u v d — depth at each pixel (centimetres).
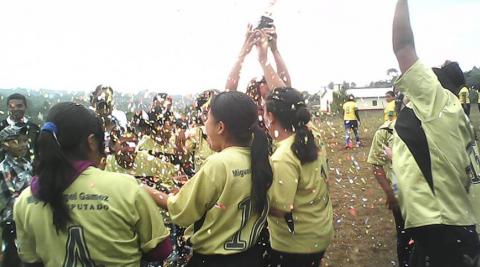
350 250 536
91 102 380
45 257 199
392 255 520
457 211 243
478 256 246
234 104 238
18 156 373
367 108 3077
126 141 358
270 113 281
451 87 278
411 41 246
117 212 197
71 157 202
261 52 318
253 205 233
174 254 326
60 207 192
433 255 252
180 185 346
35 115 448
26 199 201
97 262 196
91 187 197
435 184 244
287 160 266
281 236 282
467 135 254
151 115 407
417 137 249
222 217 228
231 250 229
